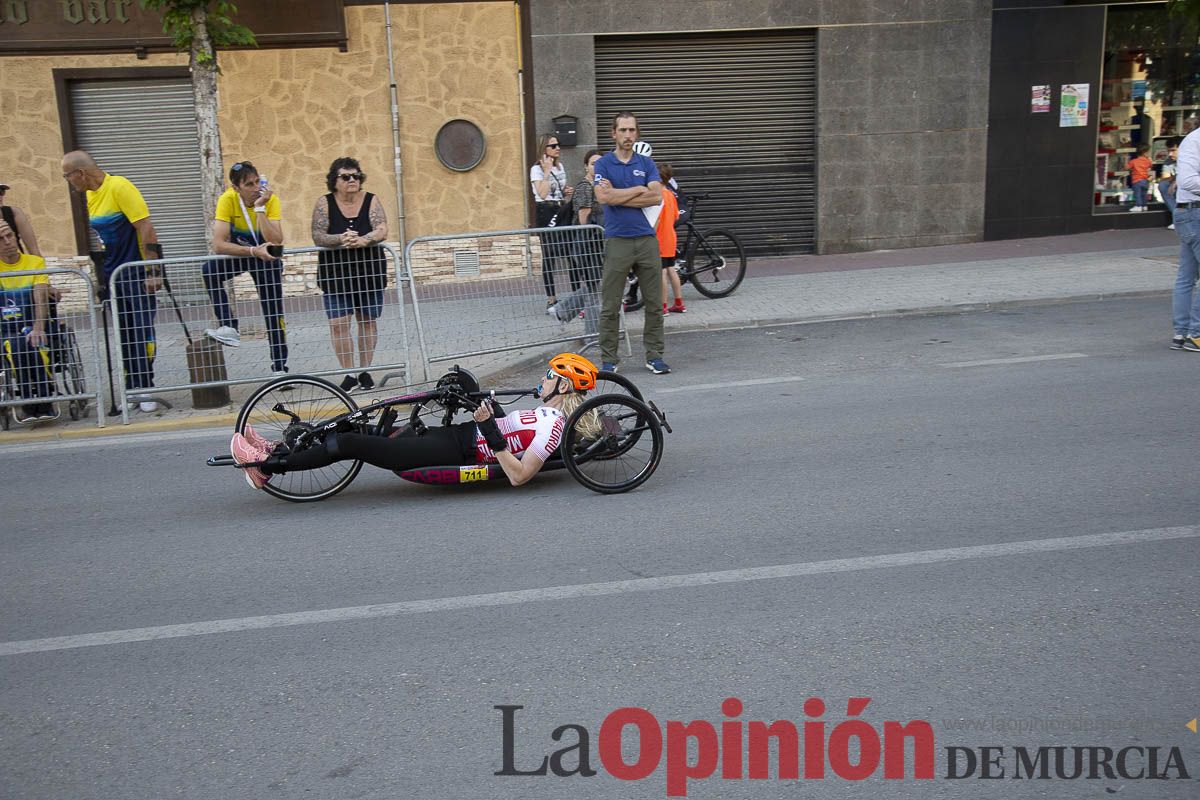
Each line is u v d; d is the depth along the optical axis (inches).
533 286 392.2
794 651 171.5
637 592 196.1
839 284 526.9
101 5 558.9
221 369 360.5
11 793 144.1
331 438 248.8
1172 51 635.5
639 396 273.0
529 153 601.9
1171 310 437.1
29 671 178.4
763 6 600.4
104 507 266.4
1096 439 274.5
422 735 153.0
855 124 620.4
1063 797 134.9
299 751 150.6
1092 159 639.8
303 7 569.6
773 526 225.8
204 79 468.1
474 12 585.0
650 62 607.5
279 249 350.0
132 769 148.3
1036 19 616.4
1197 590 186.4
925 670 163.9
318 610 196.1
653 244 368.2
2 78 564.1
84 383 358.3
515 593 198.5
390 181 596.7
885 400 325.7
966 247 625.9
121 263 355.9
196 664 177.6
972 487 243.4
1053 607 182.2
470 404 246.7
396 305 367.9
